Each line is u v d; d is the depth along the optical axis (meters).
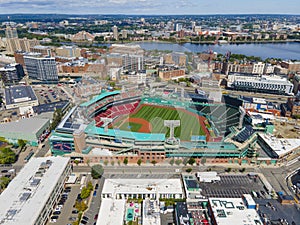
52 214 76.12
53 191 77.56
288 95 194.38
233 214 70.19
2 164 103.06
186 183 84.75
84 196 80.62
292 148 110.19
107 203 72.44
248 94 195.62
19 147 115.00
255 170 99.88
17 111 154.12
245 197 76.12
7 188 75.62
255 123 130.62
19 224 63.22
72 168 95.56
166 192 78.81
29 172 83.50
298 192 87.06
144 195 76.38
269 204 76.38
